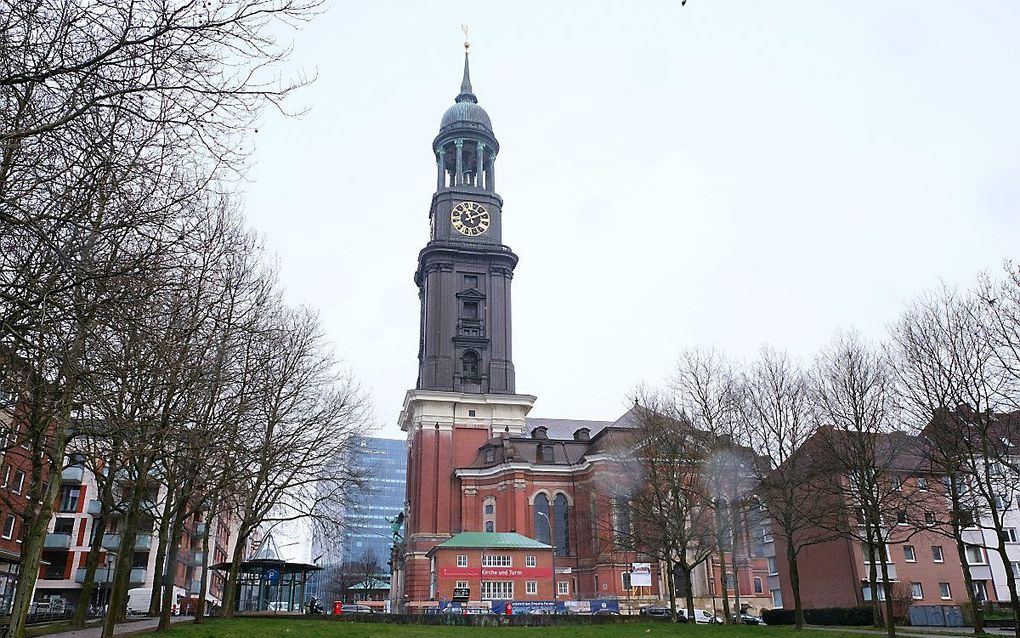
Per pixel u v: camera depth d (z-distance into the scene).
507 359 93.44
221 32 9.76
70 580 65.69
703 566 77.56
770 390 42.09
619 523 64.75
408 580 84.25
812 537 45.34
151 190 11.80
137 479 26.30
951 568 54.75
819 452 39.88
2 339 11.80
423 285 102.38
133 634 26.44
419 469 87.88
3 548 46.66
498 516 83.31
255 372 29.11
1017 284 29.94
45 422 17.77
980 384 31.45
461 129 104.38
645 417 50.59
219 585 106.81
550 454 87.12
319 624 34.50
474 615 43.34
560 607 51.47
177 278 15.25
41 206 11.65
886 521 39.75
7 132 10.16
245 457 31.61
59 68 9.55
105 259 12.53
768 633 34.78
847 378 37.44
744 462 43.56
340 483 41.19
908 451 38.84
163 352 15.28
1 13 9.77
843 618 49.94
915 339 33.81
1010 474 34.56
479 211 99.56
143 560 68.56
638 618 45.94
